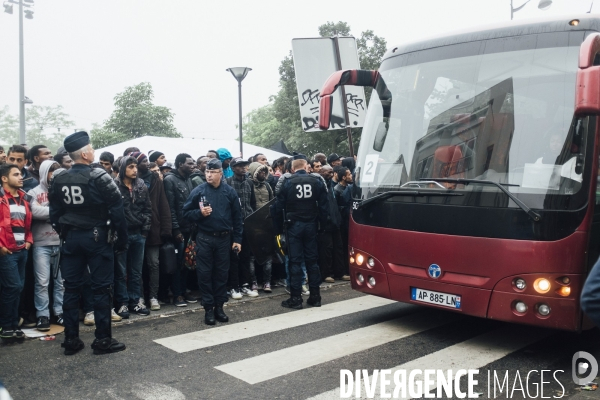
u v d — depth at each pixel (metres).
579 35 4.56
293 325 5.96
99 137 51.62
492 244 4.61
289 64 39.12
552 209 4.36
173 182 6.76
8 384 4.24
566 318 4.34
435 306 5.02
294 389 4.17
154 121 53.34
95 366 4.64
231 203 6.18
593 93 3.91
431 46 5.44
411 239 5.14
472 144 4.86
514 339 5.47
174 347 5.17
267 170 7.85
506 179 4.60
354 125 8.82
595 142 4.37
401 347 5.21
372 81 5.88
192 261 6.70
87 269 5.05
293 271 6.73
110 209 4.89
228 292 7.30
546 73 4.62
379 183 5.48
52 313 6.10
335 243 8.46
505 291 4.57
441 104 5.17
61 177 4.86
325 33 36.19
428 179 5.07
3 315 5.28
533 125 4.59
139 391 4.12
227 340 5.41
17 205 5.30
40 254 5.61
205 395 4.05
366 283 5.63
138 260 6.33
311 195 6.63
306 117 8.78
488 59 4.97
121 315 6.15
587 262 4.33
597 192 4.42
